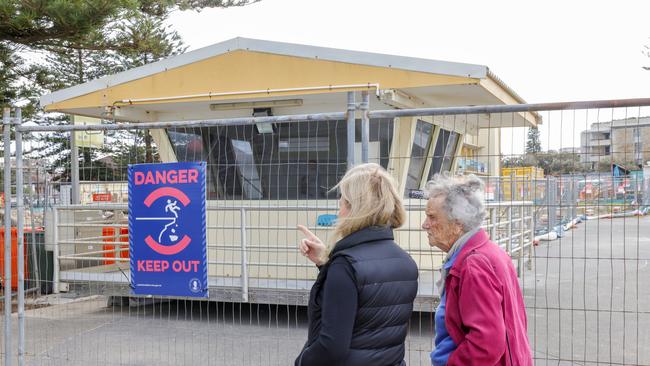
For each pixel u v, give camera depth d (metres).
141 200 4.29
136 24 10.47
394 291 2.36
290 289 6.29
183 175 4.16
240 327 6.98
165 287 4.23
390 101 6.40
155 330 6.84
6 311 4.58
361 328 2.30
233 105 7.49
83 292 7.29
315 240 2.90
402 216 2.55
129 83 7.47
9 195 4.60
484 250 2.41
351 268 2.29
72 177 8.49
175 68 7.24
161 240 4.24
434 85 6.16
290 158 7.41
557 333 6.77
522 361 2.36
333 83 6.53
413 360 5.45
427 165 7.72
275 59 6.77
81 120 8.59
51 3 8.00
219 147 7.76
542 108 3.37
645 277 10.71
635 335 6.67
